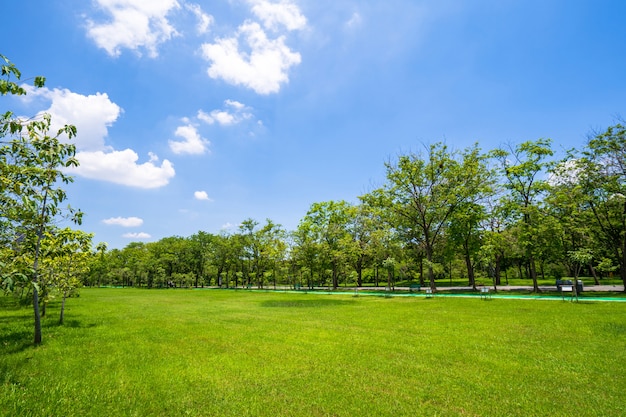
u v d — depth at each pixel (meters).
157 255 82.69
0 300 27.50
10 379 7.37
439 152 34.25
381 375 7.70
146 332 13.22
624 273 26.73
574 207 27.28
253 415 5.69
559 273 39.66
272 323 15.46
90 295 41.06
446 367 8.28
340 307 22.61
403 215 36.38
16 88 5.57
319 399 6.32
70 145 8.10
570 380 7.26
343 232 49.56
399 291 36.91
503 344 10.56
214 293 45.47
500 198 34.47
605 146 25.75
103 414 5.70
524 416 5.58
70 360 8.99
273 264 55.56
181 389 6.87
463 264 61.88
